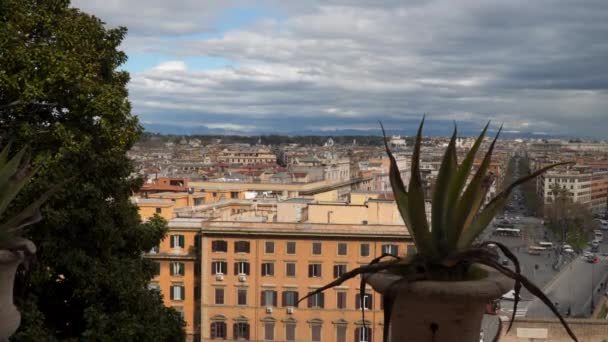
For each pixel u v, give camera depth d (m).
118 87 23.34
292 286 59.72
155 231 22.59
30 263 7.59
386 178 174.00
